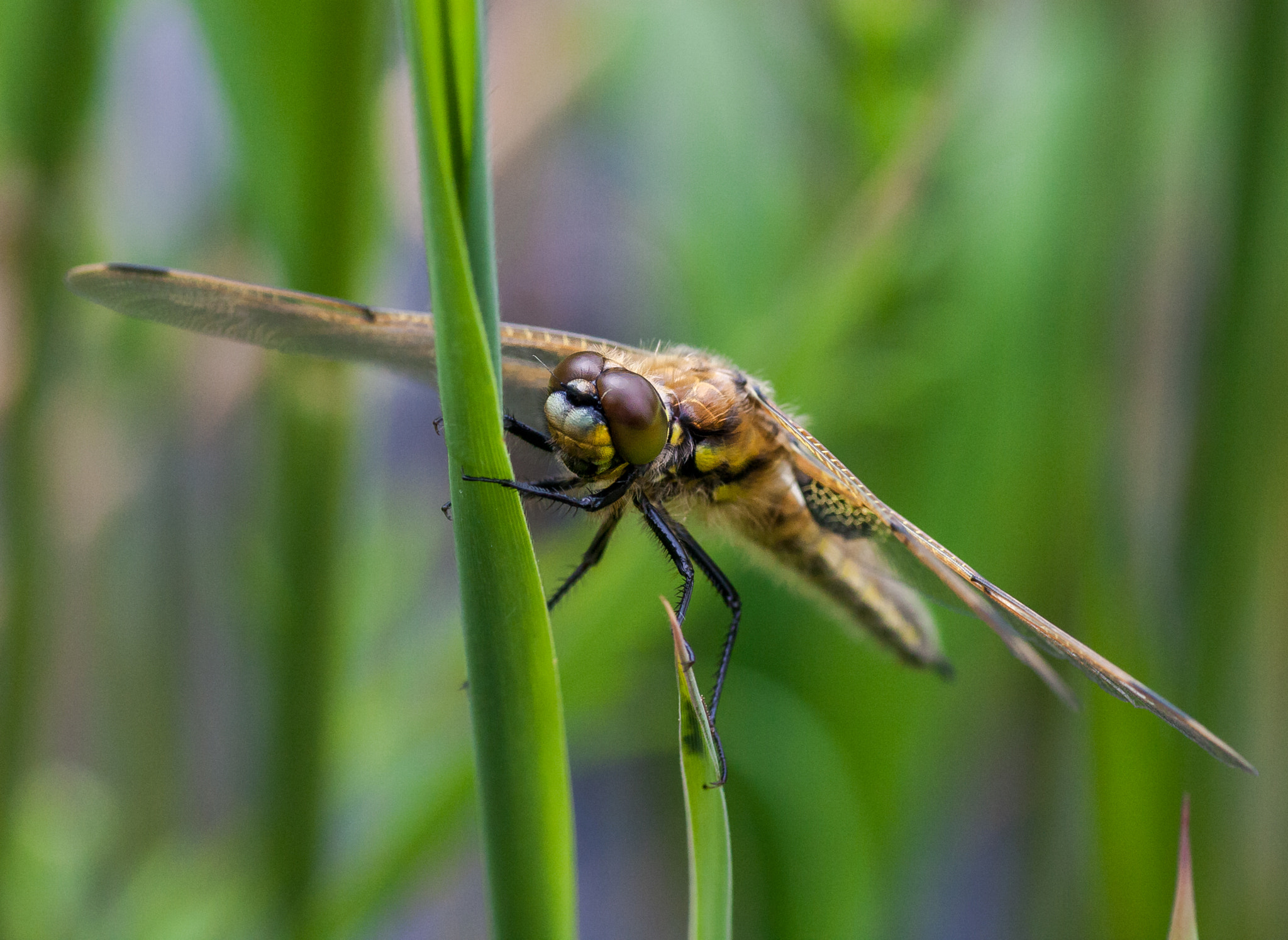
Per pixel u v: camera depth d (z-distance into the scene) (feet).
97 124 0.86
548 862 0.76
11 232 0.85
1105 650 0.90
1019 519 0.93
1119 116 0.92
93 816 0.92
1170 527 0.93
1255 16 0.88
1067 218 0.92
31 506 0.86
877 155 0.90
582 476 0.83
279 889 0.86
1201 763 0.90
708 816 0.76
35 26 0.84
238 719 0.92
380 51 0.82
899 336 0.92
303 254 0.83
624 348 0.86
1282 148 0.88
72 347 0.89
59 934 0.89
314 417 0.85
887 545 0.86
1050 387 0.93
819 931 0.92
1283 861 0.93
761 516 0.87
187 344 0.93
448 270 0.74
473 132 0.74
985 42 0.91
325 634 0.86
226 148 0.91
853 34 0.90
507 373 0.85
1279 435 0.91
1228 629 0.90
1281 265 0.89
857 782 0.93
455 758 0.88
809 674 0.93
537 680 0.75
